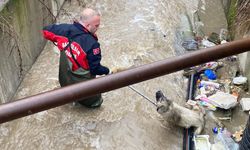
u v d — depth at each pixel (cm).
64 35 402
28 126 428
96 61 402
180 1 767
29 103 117
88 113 448
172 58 144
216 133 463
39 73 519
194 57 147
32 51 534
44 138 416
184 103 510
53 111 446
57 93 122
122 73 134
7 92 453
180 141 439
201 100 513
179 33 669
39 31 561
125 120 443
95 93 129
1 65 429
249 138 276
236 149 436
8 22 439
